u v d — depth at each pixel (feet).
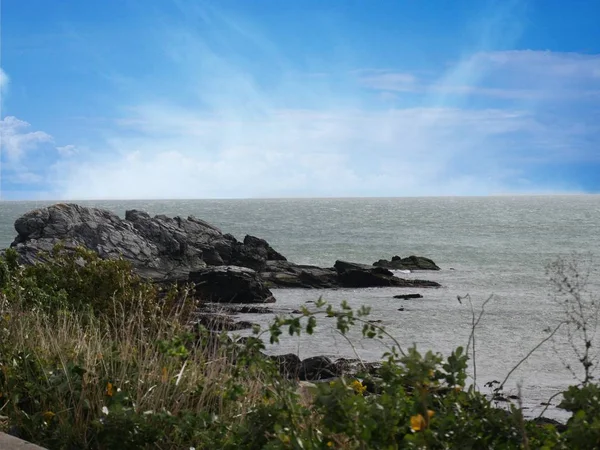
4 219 458.91
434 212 622.54
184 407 19.80
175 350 17.76
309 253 241.96
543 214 578.66
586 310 90.79
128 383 20.39
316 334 68.33
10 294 34.01
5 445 16.96
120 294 39.65
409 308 105.81
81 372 20.21
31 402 20.33
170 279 125.80
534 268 181.78
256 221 460.14
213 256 154.10
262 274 142.72
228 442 16.66
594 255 217.97
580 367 58.03
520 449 14.17
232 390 17.62
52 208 145.48
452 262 204.33
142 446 17.65
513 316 95.14
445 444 13.88
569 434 13.16
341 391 13.84
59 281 39.91
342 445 15.33
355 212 626.23
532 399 45.34
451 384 14.82
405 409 14.47
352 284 139.03
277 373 17.06
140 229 150.51
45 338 25.04
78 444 18.62
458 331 83.10
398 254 237.04
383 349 63.36
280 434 14.64
